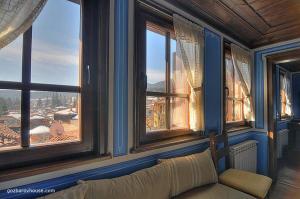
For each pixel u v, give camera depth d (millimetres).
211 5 2250
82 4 1521
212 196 1735
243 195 1791
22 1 1113
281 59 3270
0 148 1173
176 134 2219
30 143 1271
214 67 2652
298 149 5242
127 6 1708
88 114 1523
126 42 1689
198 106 2287
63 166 1287
